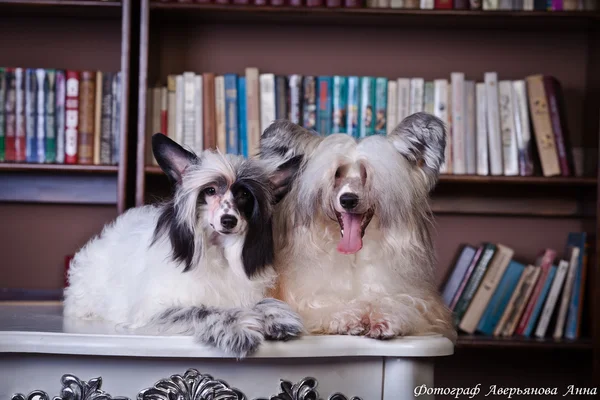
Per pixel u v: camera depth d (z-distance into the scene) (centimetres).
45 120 261
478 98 268
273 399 135
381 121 267
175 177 155
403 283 165
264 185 153
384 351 138
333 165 159
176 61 297
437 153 165
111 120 262
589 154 290
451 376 303
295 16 277
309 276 161
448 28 298
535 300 266
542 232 303
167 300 146
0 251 294
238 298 150
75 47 296
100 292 174
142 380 133
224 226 143
